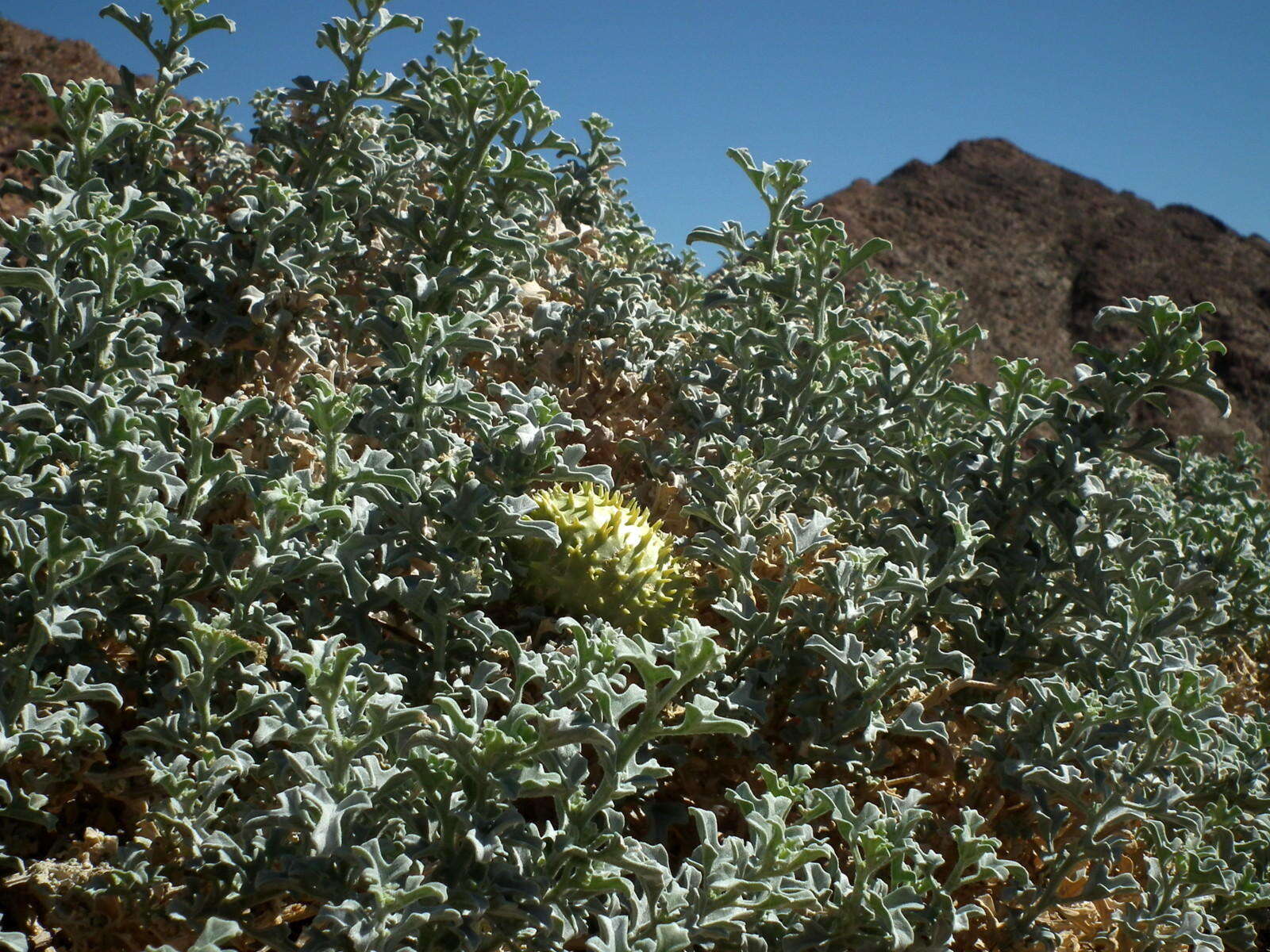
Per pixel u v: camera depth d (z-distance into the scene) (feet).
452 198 10.38
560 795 5.71
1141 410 49.60
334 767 5.68
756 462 10.12
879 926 6.38
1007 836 8.58
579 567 8.20
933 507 10.10
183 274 10.00
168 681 7.11
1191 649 9.37
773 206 10.98
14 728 6.01
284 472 7.04
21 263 9.53
